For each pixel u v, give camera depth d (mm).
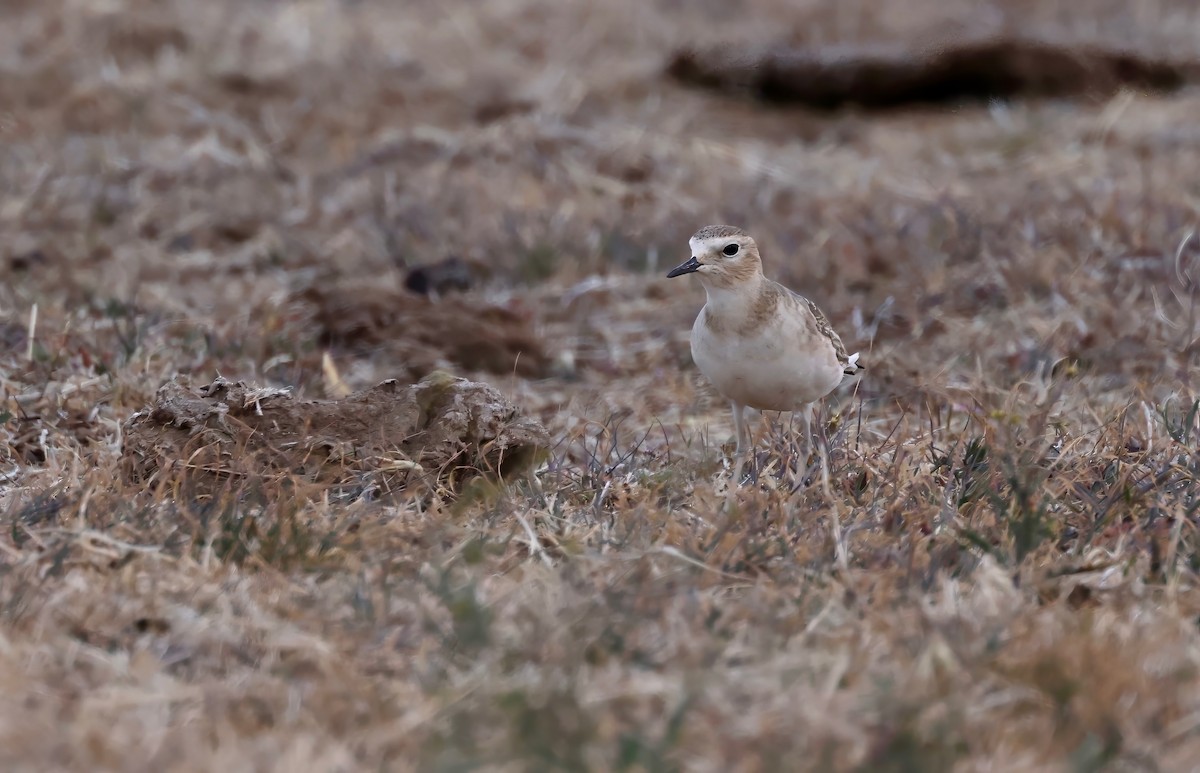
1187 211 18672
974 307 16812
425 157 22578
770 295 11312
